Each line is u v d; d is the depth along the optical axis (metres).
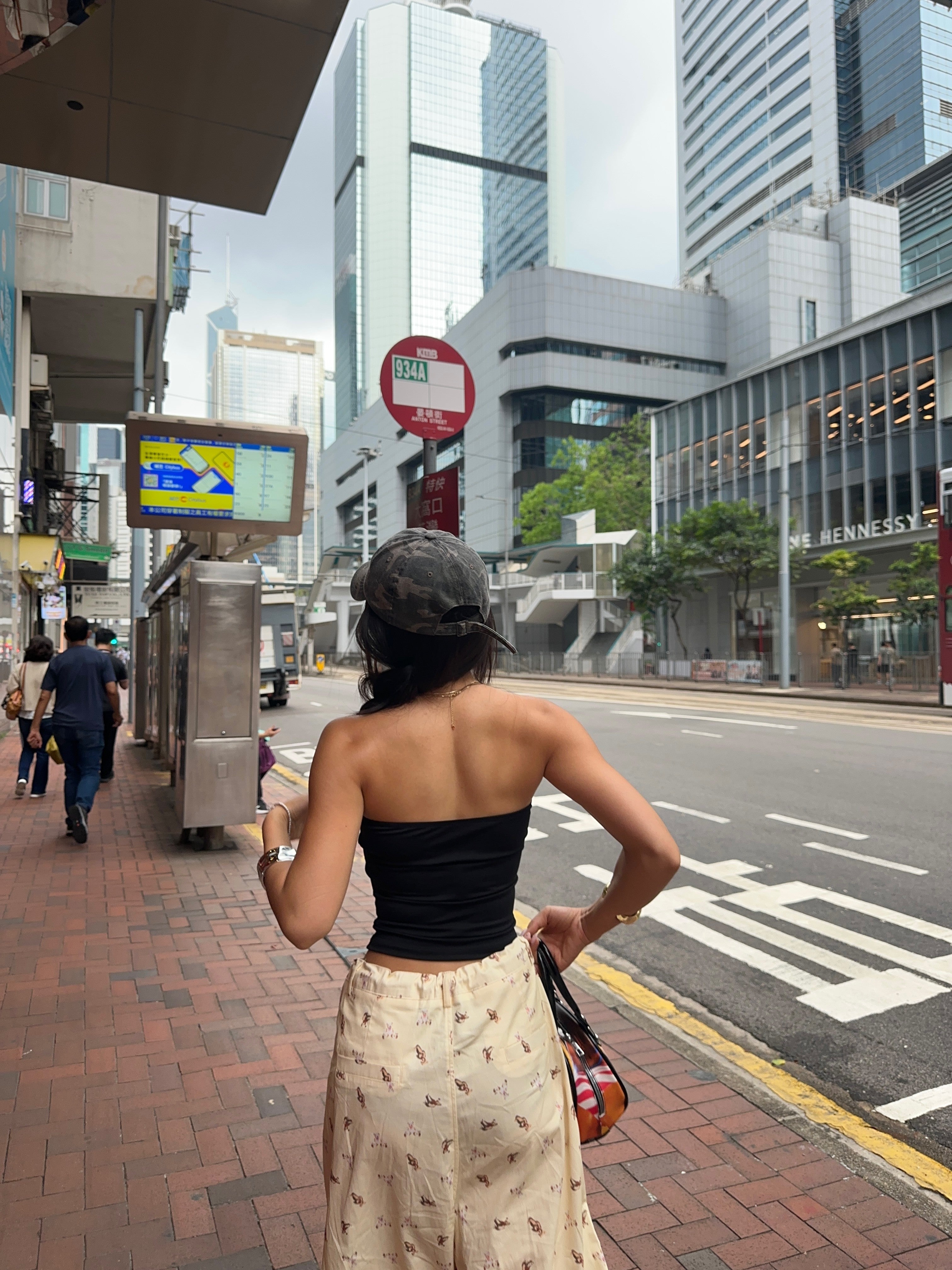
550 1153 1.25
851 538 34.22
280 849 1.38
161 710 12.07
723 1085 3.28
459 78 151.62
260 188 6.37
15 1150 2.76
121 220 19.75
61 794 9.70
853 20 74.75
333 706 25.42
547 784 10.34
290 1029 3.68
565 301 67.75
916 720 16.72
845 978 4.44
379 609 1.32
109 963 4.47
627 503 57.62
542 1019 1.31
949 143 68.94
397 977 1.24
